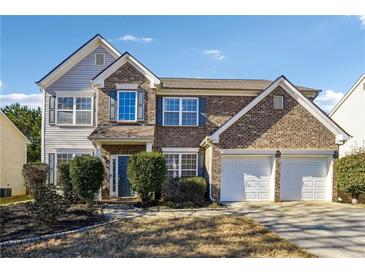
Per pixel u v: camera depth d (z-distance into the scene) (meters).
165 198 16.36
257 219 12.26
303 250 8.15
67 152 20.16
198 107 20.27
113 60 20.83
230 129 17.31
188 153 19.94
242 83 22.52
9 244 8.52
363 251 8.21
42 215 10.40
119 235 9.43
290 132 17.55
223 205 15.66
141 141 17.52
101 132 17.84
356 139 25.64
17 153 25.78
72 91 20.39
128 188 18.77
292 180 17.62
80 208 13.79
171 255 7.62
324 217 12.76
